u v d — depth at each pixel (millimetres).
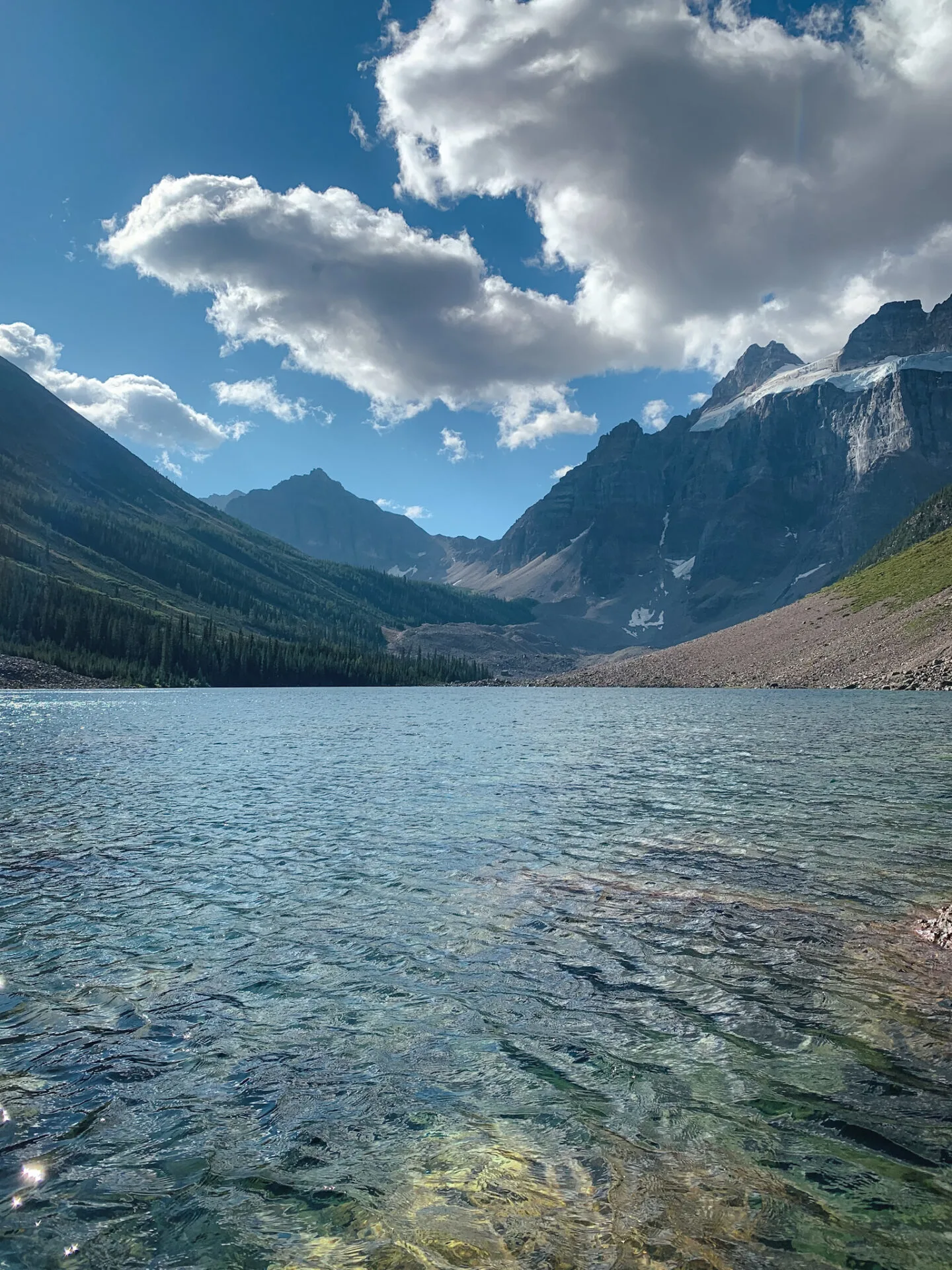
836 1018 11359
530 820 26609
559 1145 8414
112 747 54062
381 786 35156
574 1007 11977
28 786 35250
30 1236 7094
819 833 23469
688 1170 7926
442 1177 7887
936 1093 9336
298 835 24562
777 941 14539
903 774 35094
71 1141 8602
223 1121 8992
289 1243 6945
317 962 14055
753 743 50125
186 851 22547
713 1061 10242
